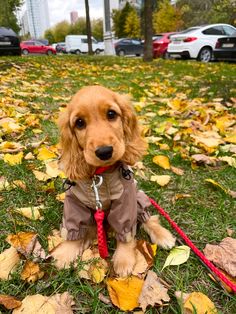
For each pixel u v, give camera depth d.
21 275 0.32
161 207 0.46
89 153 0.31
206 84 1.25
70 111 0.35
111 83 1.28
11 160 0.53
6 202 0.45
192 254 0.37
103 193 0.34
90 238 0.38
